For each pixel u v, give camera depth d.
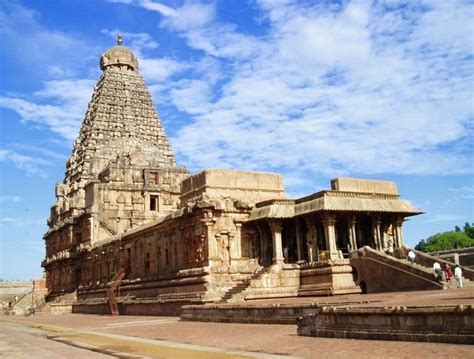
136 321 46.22
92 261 84.56
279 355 17.98
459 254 58.28
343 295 40.97
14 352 22.19
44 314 85.06
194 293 49.28
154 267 60.72
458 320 16.80
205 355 18.86
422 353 15.66
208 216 50.03
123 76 119.75
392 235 51.34
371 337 19.58
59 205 106.06
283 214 49.59
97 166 105.62
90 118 114.50
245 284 46.06
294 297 44.78
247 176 56.75
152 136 117.38
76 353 21.12
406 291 38.06
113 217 93.12
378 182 53.53
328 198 46.62
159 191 98.44
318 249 48.19
